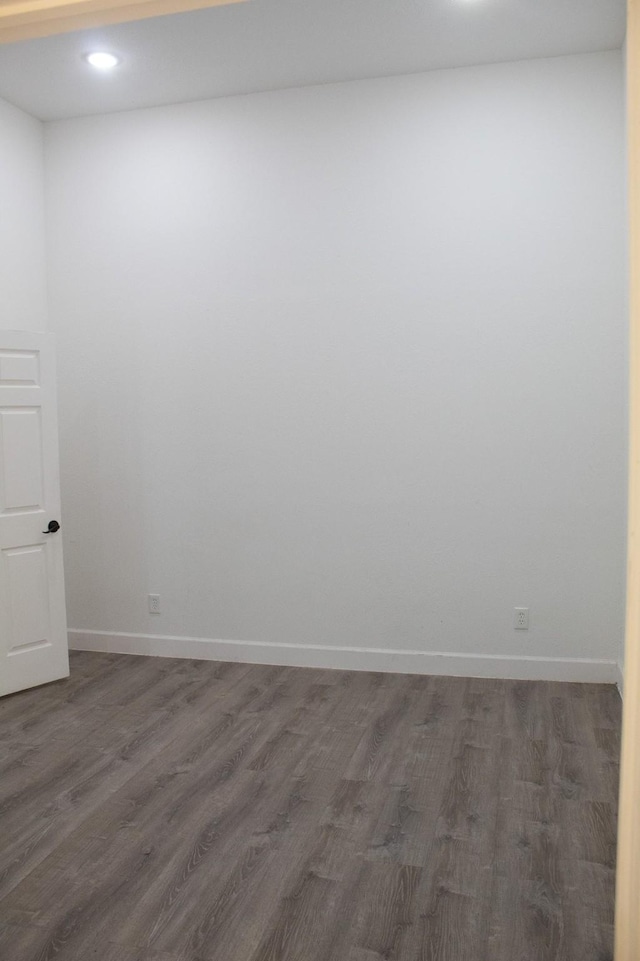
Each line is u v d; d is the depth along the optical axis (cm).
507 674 471
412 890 266
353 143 473
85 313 528
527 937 242
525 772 350
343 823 310
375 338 477
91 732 403
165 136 505
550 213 448
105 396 528
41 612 473
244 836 301
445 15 393
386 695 448
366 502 487
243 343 500
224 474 509
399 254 471
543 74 444
